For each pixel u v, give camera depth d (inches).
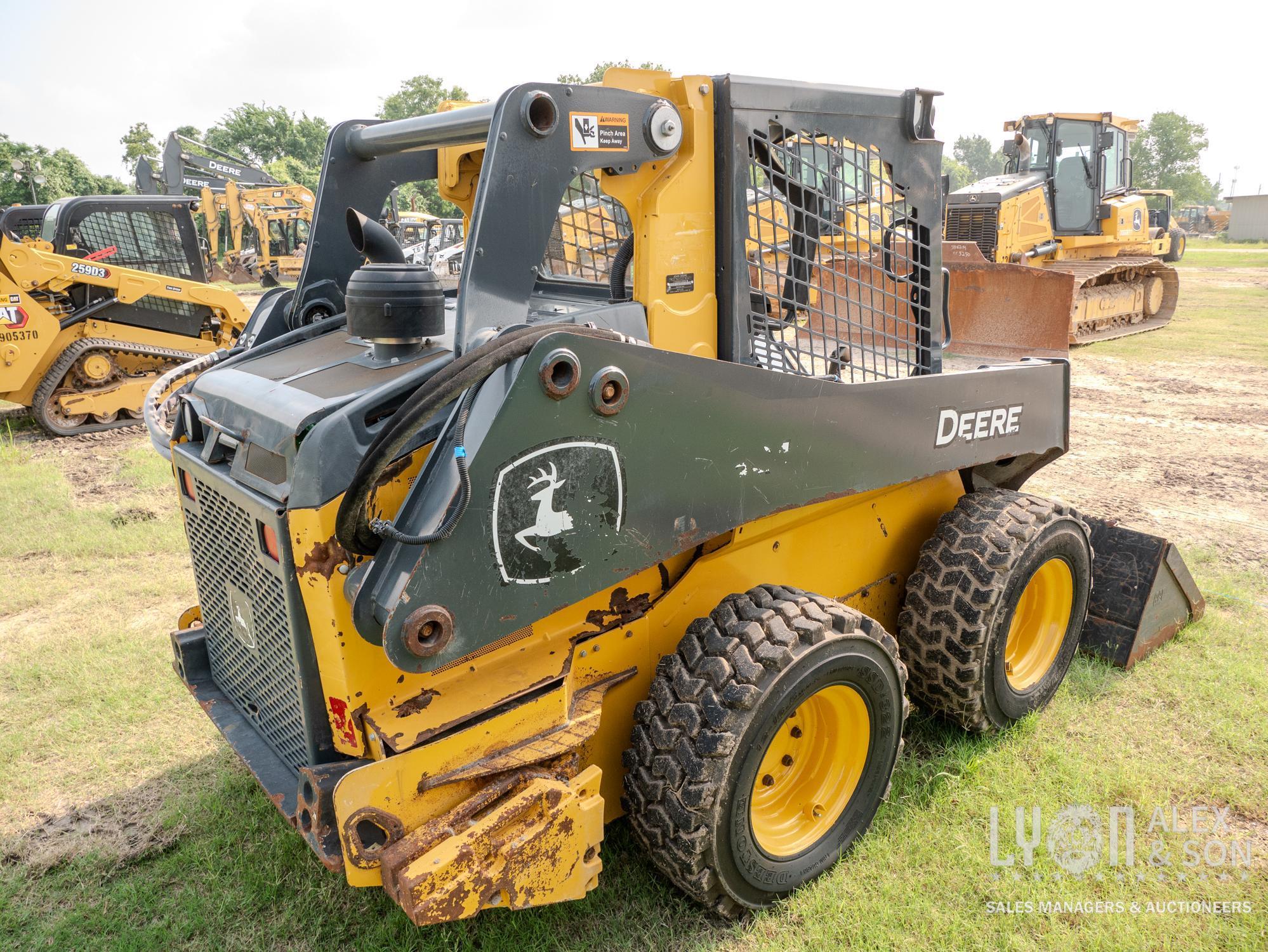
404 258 95.7
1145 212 613.0
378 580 75.0
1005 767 124.3
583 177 123.0
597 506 82.0
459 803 81.7
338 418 77.8
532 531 78.3
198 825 118.3
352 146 117.9
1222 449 290.2
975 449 122.5
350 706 80.1
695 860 89.8
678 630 102.0
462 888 77.6
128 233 367.2
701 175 96.9
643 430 83.2
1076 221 563.8
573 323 85.8
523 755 84.0
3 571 204.2
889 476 109.0
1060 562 134.0
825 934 96.3
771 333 104.3
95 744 137.6
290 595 82.0
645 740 92.9
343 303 122.1
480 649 83.4
